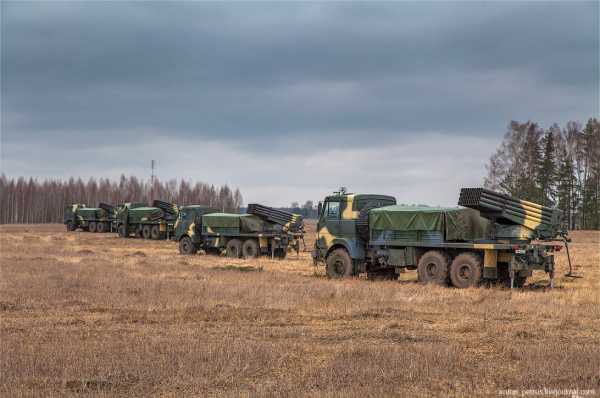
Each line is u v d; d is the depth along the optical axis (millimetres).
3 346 12352
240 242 39719
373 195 27031
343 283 23812
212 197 153375
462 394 9453
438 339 13734
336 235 26906
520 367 11031
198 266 31312
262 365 10961
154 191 154500
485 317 16594
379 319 16328
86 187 162375
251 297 19359
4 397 9039
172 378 10070
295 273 29172
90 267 29281
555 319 16344
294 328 14883
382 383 9820
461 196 23438
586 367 10664
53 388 9570
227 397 9109
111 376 10188
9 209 155750
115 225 77875
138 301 18688
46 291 20516
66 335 13742
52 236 67625
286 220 39000
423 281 24172
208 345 12320
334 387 9617
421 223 24359
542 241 23750
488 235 23422
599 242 59719
